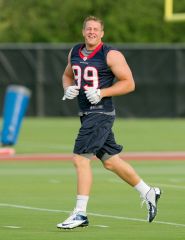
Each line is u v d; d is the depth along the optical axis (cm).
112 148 3116
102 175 5012
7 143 6956
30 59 10231
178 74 10244
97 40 3088
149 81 10256
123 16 13338
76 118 10350
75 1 13400
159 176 4984
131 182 3148
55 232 2998
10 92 6956
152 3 13588
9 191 4256
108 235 2938
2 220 3300
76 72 3106
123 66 3077
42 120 10119
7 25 13350
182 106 10288
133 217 3397
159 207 3691
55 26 13438
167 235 2941
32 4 13525
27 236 2905
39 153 6406
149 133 8362
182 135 8131
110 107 3094
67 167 5481
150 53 10219
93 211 3566
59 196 4066
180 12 12500
